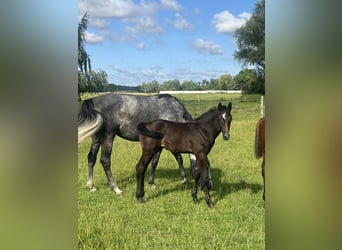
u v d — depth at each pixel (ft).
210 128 14.85
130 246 11.05
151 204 14.85
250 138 22.75
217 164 19.54
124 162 20.35
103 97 16.84
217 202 14.84
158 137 14.99
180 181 18.53
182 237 11.73
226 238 11.32
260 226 12.01
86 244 10.71
